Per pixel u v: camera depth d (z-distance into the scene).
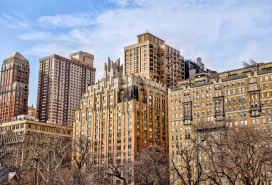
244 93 159.62
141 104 197.88
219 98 165.75
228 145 86.38
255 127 153.00
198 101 173.25
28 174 109.75
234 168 84.69
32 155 107.12
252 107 155.38
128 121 191.88
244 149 91.31
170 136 179.12
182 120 176.38
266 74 155.38
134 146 185.88
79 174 100.31
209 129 132.75
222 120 162.50
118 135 193.62
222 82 167.12
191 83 186.88
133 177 149.75
